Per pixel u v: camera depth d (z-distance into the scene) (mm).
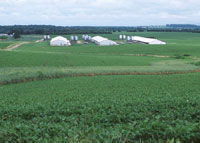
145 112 13242
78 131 9883
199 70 44469
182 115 12859
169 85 27234
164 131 9453
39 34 195125
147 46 93000
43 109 15547
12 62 53750
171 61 61188
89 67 48250
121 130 9469
